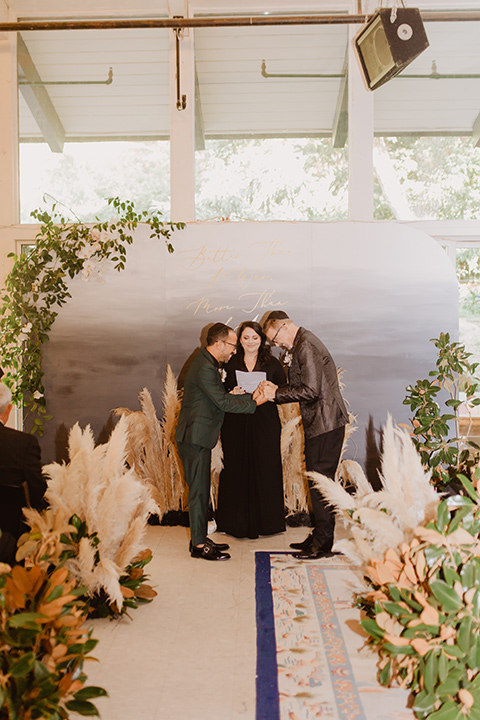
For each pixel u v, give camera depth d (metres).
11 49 5.64
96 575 2.89
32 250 5.16
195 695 2.42
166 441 4.77
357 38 4.41
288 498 4.78
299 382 3.93
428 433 4.54
